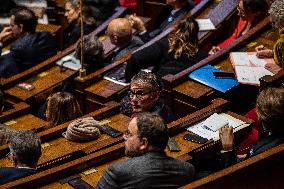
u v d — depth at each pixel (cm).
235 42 1590
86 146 1243
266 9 1630
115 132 1280
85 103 1591
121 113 1350
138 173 987
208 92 1459
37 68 1695
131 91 1256
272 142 1100
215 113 1293
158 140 1004
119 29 1698
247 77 1421
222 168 1133
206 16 1856
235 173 1016
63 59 1716
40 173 1095
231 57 1499
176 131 1245
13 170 1098
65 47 1928
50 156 1210
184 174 1009
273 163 1045
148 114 1022
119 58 1705
